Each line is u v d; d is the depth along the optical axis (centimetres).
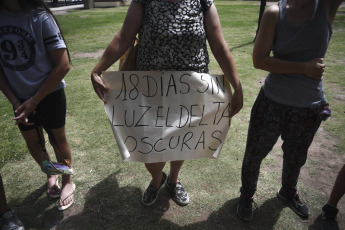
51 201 226
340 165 270
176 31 157
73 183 238
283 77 171
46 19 166
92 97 420
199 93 179
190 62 170
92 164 270
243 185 205
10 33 161
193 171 260
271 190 237
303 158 192
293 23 155
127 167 267
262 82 473
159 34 158
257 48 168
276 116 176
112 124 181
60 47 172
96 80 171
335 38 820
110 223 206
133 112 181
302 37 155
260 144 187
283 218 210
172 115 183
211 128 190
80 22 1218
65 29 1038
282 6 157
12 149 287
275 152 290
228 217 211
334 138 314
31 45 166
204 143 193
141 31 167
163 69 171
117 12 1600
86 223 206
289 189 214
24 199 227
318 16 150
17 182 245
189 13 158
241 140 310
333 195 195
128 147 187
